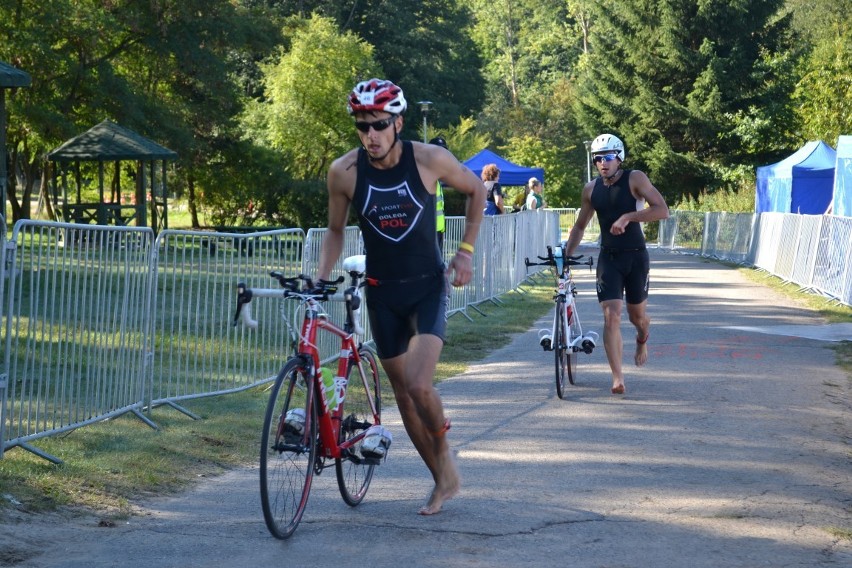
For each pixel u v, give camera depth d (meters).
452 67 65.50
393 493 5.56
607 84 50.62
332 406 4.95
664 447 6.61
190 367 7.90
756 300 16.62
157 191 42.16
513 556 4.46
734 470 6.02
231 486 5.70
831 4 62.56
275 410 4.66
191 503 5.34
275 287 9.07
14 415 5.88
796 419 7.48
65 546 4.54
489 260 16.02
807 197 30.36
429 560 4.41
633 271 8.46
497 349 11.30
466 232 4.95
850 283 15.34
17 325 5.84
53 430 6.19
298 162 42.62
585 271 24.08
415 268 4.87
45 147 28.28
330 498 5.46
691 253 33.91
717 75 46.66
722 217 29.58
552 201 62.91
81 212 25.09
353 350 5.25
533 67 95.88
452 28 63.41
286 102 41.53
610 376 9.36
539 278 21.55
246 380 8.66
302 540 4.70
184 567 4.31
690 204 43.81
